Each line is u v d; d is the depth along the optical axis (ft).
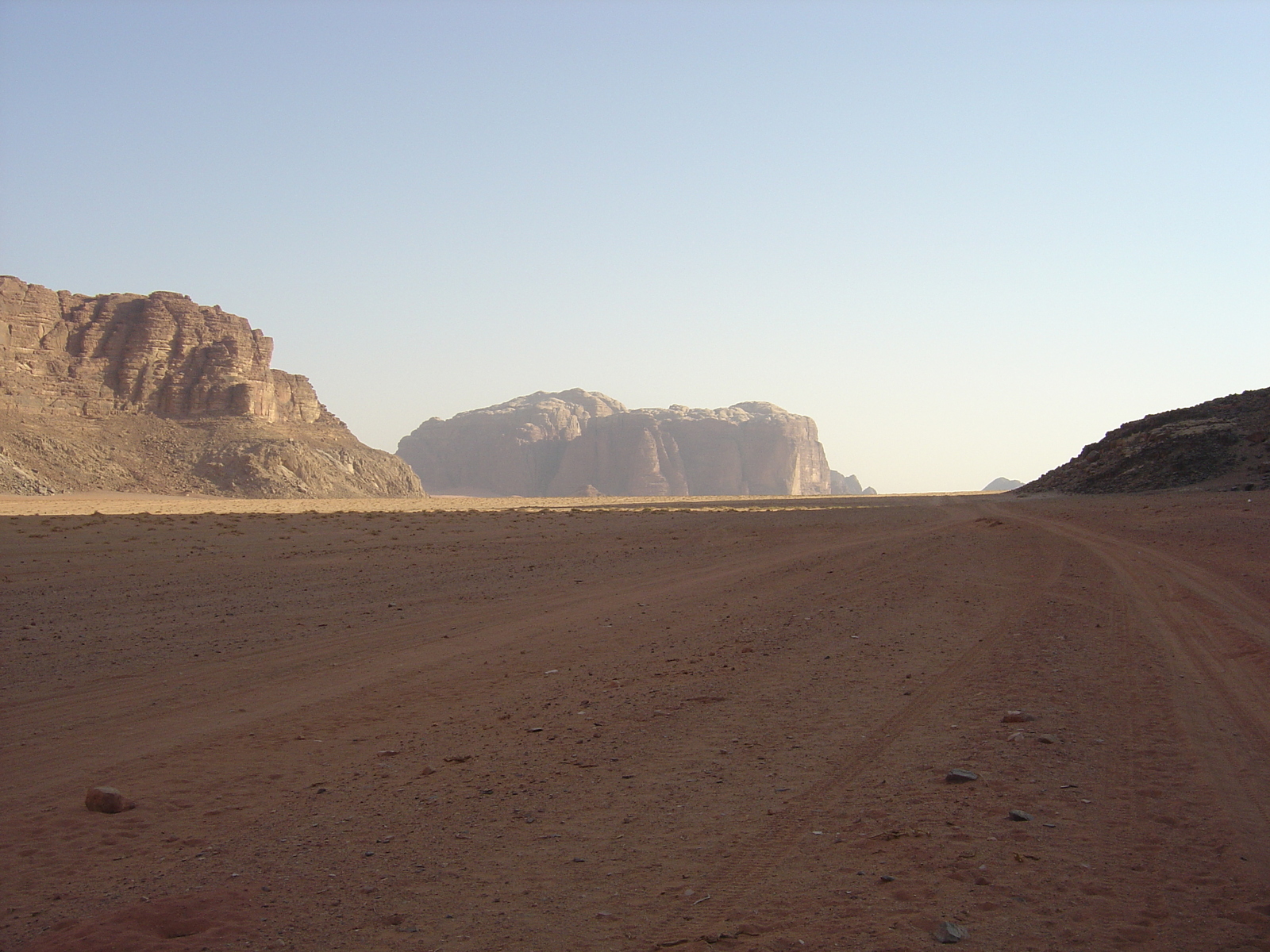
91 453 539.29
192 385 628.69
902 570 83.30
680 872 21.48
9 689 43.83
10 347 567.59
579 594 74.59
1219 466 227.20
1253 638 48.26
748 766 29.14
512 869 22.06
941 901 19.43
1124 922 18.49
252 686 44.29
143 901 21.21
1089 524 135.44
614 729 34.09
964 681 39.65
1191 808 24.53
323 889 21.35
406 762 31.40
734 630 55.21
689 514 192.95
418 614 65.41
